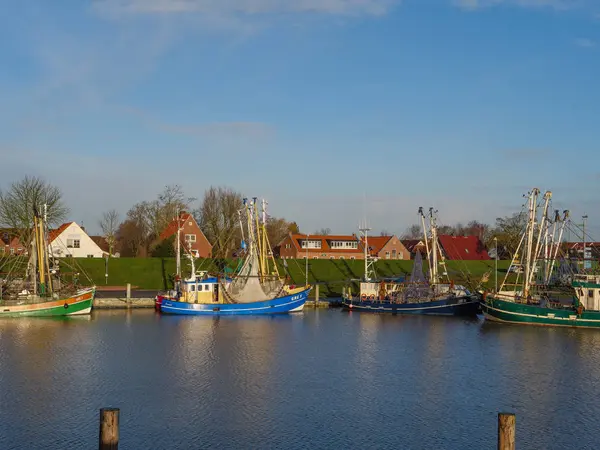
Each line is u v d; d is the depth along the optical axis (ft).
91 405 140.26
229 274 313.12
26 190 376.07
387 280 359.46
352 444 118.52
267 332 239.50
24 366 175.52
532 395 153.07
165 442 118.52
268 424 128.88
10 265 344.28
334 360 189.57
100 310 294.05
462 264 484.33
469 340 225.56
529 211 275.39
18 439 118.93
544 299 270.46
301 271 424.46
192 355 193.67
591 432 127.65
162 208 467.93
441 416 135.54
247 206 307.58
